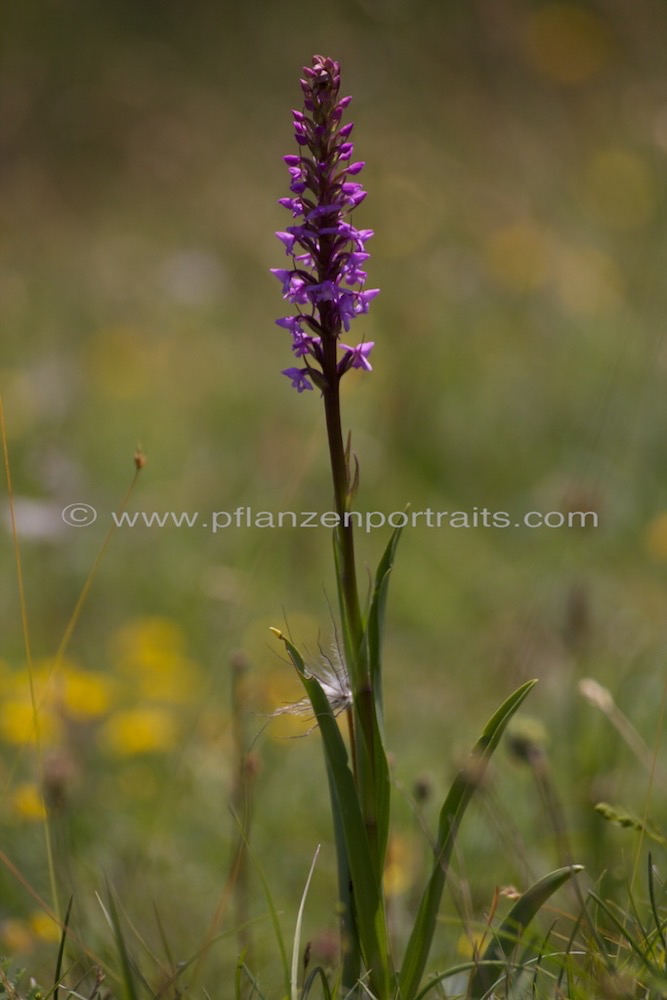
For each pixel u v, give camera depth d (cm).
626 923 352
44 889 478
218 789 570
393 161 1436
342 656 329
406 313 1086
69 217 1638
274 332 1221
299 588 796
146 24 1920
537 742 430
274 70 1847
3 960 352
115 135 1780
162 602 798
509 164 1492
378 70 1725
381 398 966
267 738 596
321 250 296
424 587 793
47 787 458
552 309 1149
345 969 322
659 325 1002
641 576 765
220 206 1538
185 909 475
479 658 703
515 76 1708
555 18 1747
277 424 991
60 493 784
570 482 814
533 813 514
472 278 1214
